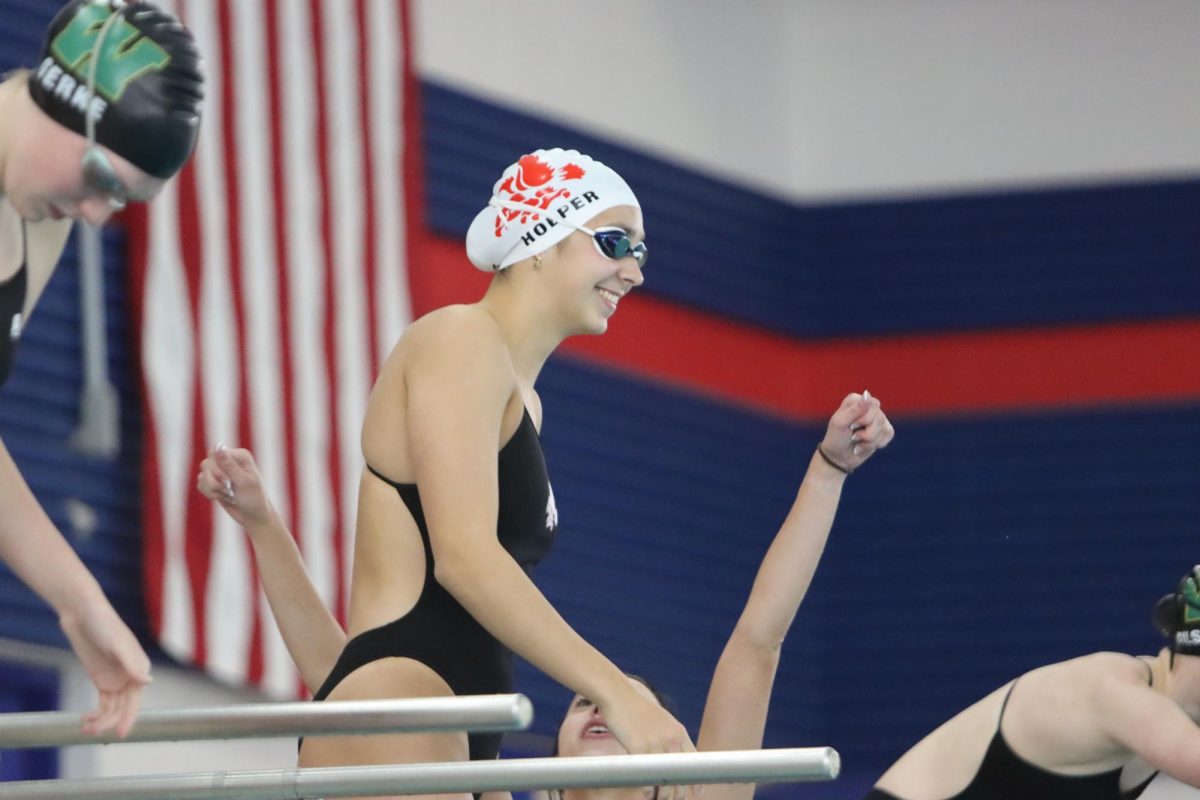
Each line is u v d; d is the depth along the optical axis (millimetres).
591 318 15086
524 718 12203
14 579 30828
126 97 11773
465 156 39812
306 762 14320
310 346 34125
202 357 32969
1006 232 45188
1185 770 16672
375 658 14172
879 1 46688
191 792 13062
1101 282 44531
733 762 12164
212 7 34094
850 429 16656
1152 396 43906
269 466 33156
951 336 44875
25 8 33062
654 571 41562
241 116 34156
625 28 43750
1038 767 17453
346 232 35031
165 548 32000
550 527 14953
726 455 43562
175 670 31906
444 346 14367
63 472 31531
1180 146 45031
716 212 44469
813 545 17031
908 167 46031
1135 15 45656
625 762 12250
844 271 45625
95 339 32281
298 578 17156
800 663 43469
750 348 44594
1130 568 43188
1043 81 45812
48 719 12609
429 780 12531
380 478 14586
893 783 18156
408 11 36812
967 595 43594
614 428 41625
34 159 11859
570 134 42062
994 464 44156
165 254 32969
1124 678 17219
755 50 46156
